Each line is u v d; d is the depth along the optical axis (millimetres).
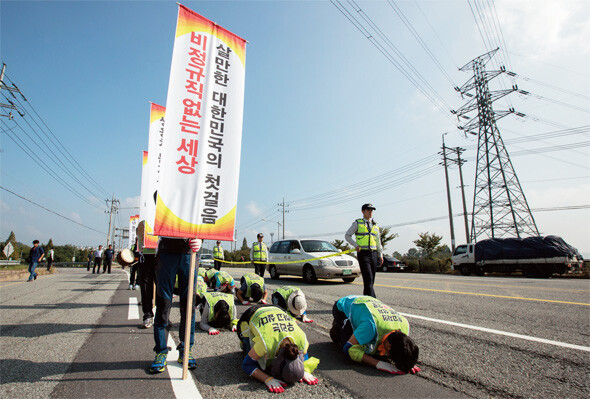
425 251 30750
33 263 12383
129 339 3594
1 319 4688
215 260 10219
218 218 3033
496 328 3889
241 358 2971
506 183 24391
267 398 2133
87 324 4344
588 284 9344
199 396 2164
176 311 5230
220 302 4008
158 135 5121
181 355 2838
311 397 2162
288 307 4395
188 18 3178
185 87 3033
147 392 2223
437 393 2221
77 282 11477
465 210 26125
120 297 7047
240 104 3357
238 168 3230
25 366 2730
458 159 27359
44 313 5160
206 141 3070
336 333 3283
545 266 14383
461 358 2893
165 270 2775
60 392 2221
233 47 3422
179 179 2871
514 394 2199
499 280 11352
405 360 2404
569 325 4008
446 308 5199
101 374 2551
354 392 2238
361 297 3068
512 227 23578
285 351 2307
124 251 5547
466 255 17719
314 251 10516
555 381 2391
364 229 5039
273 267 12055
